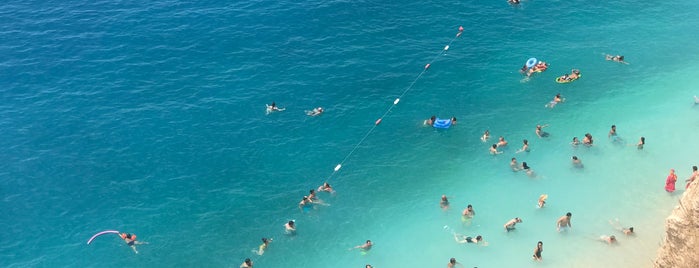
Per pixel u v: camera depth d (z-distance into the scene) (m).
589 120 48.03
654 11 62.00
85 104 49.03
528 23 60.12
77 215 40.34
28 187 42.16
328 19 59.84
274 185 42.84
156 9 60.75
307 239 38.94
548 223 39.22
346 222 40.12
